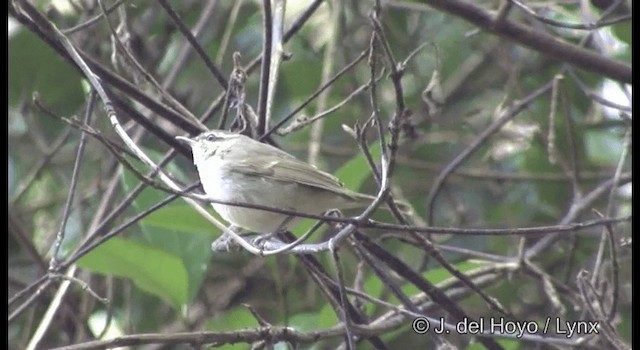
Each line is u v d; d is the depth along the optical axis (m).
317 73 14.04
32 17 8.84
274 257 10.05
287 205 9.07
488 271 10.56
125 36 9.86
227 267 14.23
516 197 14.55
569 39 13.72
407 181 14.67
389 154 7.06
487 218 14.02
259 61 9.92
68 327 12.35
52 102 13.74
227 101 9.34
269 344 8.45
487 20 10.63
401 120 7.07
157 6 13.80
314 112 14.02
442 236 13.19
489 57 14.94
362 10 14.59
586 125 14.04
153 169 7.83
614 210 12.76
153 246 9.59
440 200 14.55
